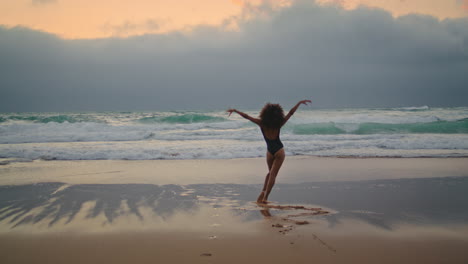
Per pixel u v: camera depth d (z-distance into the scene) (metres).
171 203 5.04
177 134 17.08
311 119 22.64
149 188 6.13
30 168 8.52
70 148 11.89
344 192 5.76
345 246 3.28
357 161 9.55
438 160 9.69
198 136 16.31
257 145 12.84
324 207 4.80
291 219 4.19
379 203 5.01
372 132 19.95
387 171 7.91
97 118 29.95
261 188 6.16
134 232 3.74
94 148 11.96
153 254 3.12
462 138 14.48
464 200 5.16
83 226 3.96
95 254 3.13
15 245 3.38
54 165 8.99
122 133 16.41
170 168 8.50
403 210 4.61
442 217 4.27
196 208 4.75
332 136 16.14
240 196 5.53
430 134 17.81
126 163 9.36
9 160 9.79
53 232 3.76
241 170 8.20
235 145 12.91
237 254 3.09
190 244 3.35
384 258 3.01
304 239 3.48
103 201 5.16
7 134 16.88
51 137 15.16
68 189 6.02
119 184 6.48
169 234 3.66
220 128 21.86
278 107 4.98
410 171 7.90
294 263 2.89
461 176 7.23
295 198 5.36
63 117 26.89
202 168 8.49
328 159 9.95
